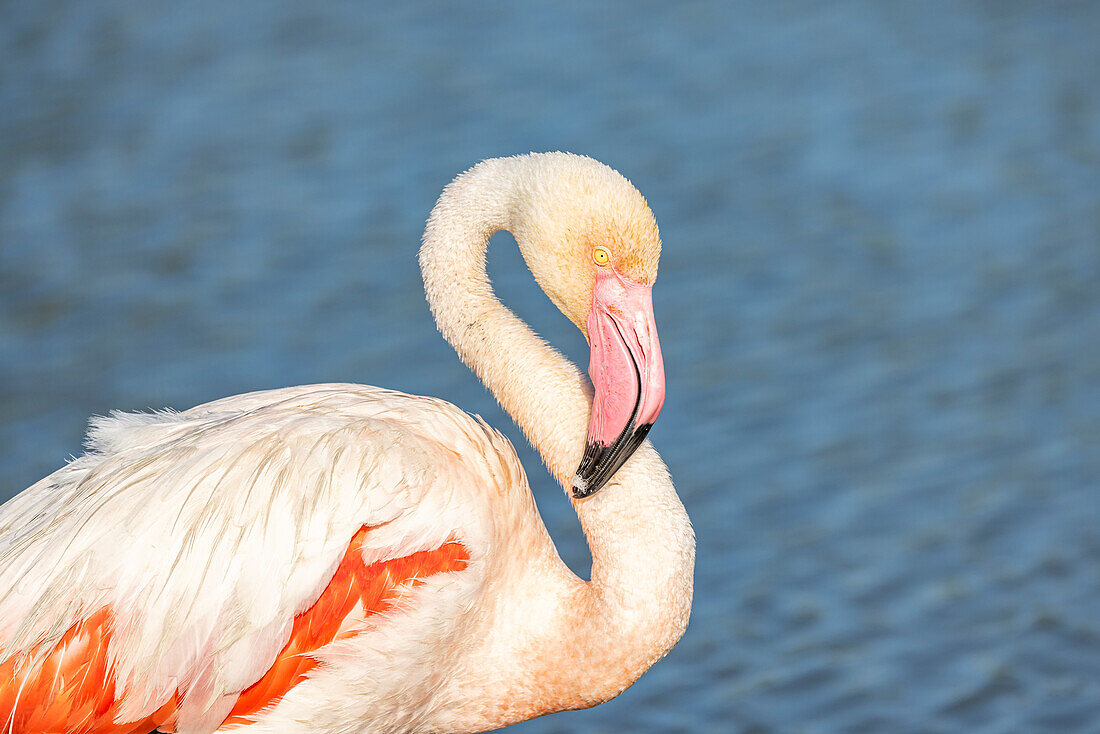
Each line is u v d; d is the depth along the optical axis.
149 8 20.34
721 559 10.77
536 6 20.48
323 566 6.58
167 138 17.16
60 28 19.73
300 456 6.71
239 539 6.52
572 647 7.12
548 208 7.32
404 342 13.41
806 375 12.95
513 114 17.39
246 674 6.55
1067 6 20.14
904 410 12.44
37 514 6.68
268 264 14.75
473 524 6.97
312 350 13.30
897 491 11.46
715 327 13.68
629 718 9.35
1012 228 15.13
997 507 11.23
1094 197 15.60
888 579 10.55
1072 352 13.11
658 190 15.85
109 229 15.36
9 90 18.20
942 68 18.52
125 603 6.43
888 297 14.08
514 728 9.23
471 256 7.65
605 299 7.21
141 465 6.67
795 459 11.85
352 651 6.78
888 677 9.64
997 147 16.69
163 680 6.48
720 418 12.39
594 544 7.21
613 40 19.38
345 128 17.28
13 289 14.25
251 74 18.64
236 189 16.09
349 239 15.12
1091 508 11.14
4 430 12.09
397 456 6.87
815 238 15.06
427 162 16.41
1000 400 12.52
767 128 17.14
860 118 17.36
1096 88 17.84
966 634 9.98
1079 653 9.76
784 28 19.73
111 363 13.11
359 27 19.94
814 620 10.18
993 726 9.19
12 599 6.41
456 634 7.04
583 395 7.52
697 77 18.34
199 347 13.38
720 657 9.88
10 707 6.44
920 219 15.37
